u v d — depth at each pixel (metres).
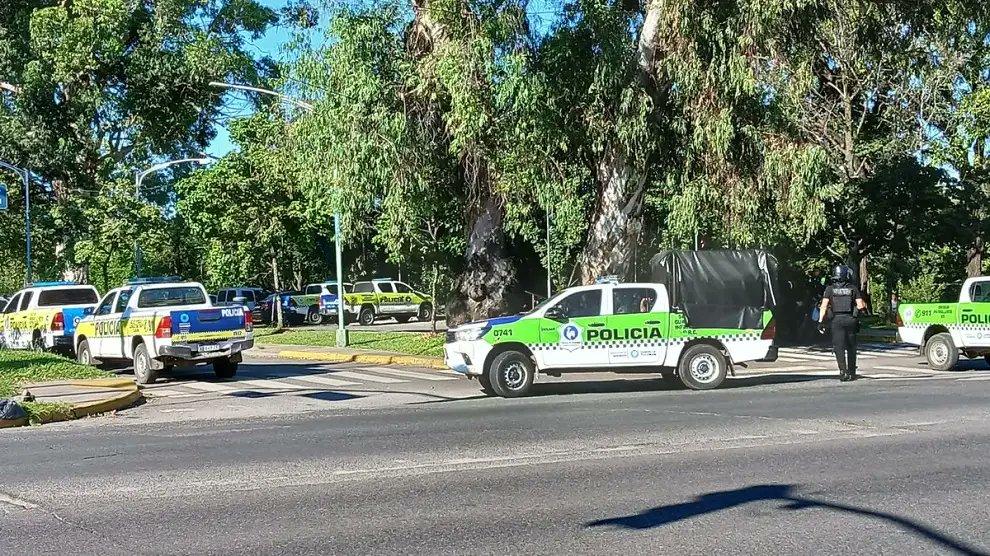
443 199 22.47
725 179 19.73
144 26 39.44
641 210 20.73
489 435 10.26
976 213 31.78
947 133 33.19
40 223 37.28
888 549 5.64
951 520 6.28
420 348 24.33
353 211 20.30
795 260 26.97
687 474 7.89
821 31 20.33
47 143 38.19
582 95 18.83
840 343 16.52
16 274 53.03
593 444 9.52
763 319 15.52
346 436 10.50
